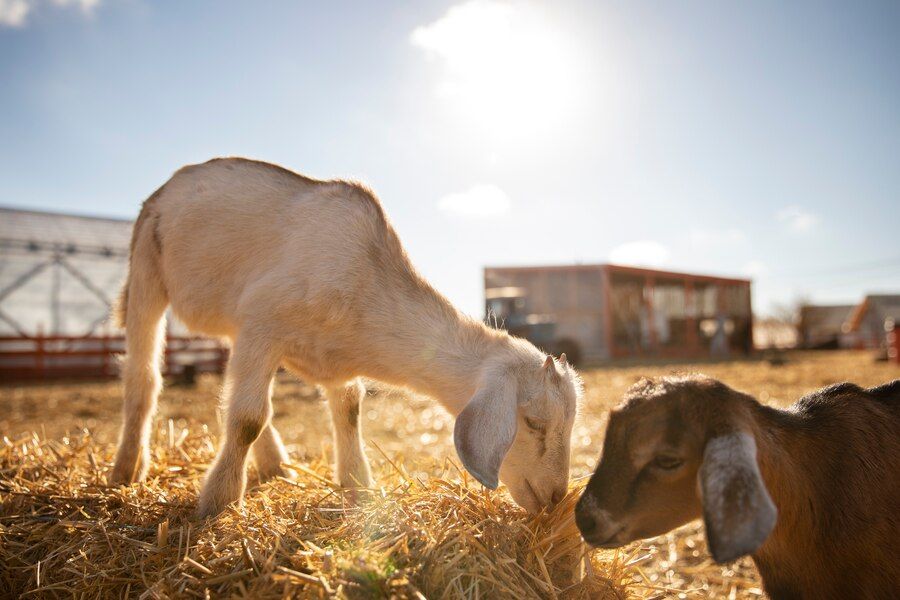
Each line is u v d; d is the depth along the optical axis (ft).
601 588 2.18
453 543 2.05
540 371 2.36
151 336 3.22
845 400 2.09
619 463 1.81
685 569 3.04
